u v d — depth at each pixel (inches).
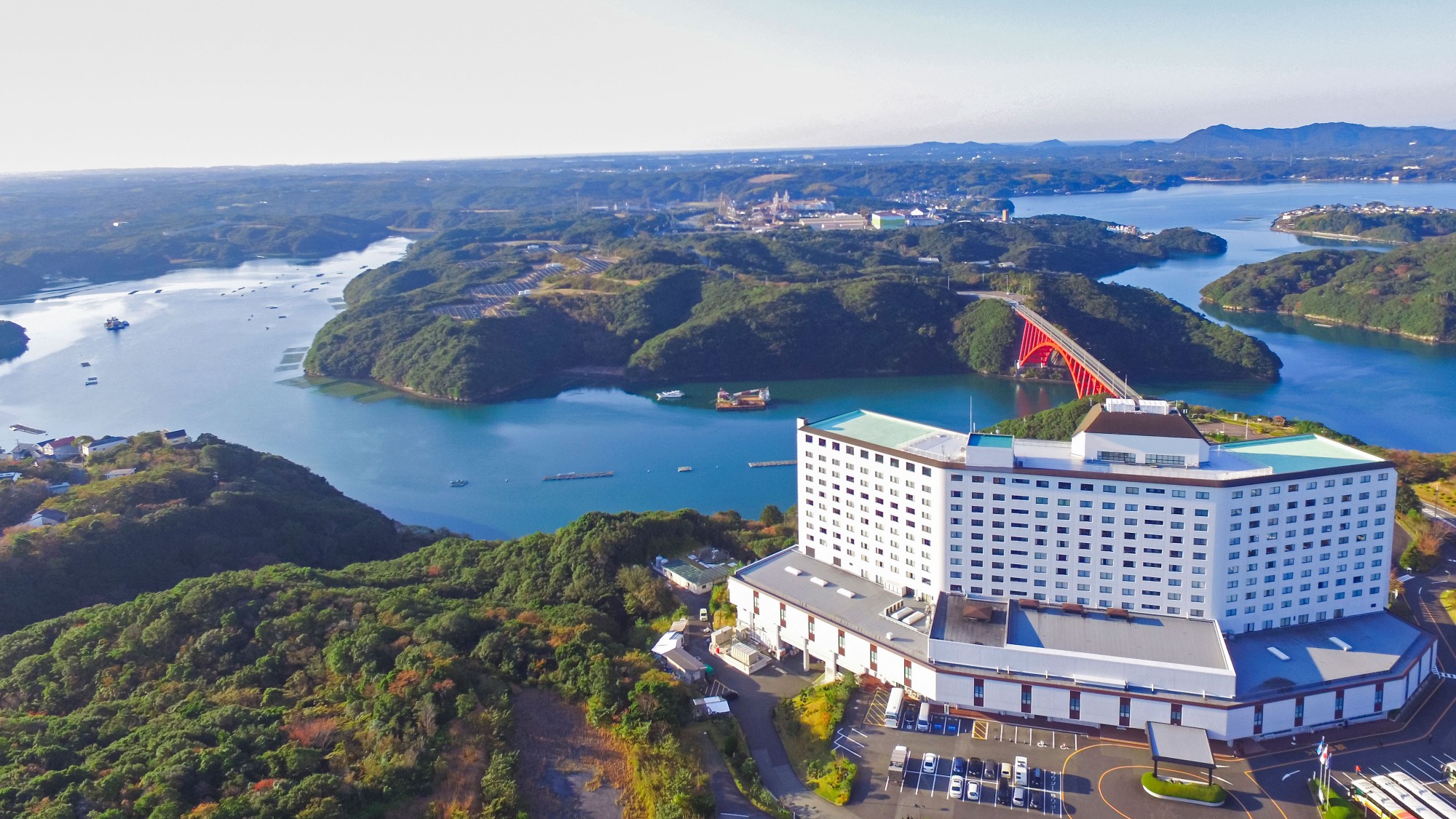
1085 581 4810.5
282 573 6402.6
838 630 4997.5
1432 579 5762.8
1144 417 4783.5
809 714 4618.6
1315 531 4648.1
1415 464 7672.2
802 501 5797.2
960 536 4965.6
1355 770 4003.4
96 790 3681.1
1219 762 4089.6
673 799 3799.2
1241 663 4431.6
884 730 4448.8
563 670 4800.7
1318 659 4451.3
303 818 3516.2
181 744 4023.1
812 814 3914.9
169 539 7372.1
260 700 4709.6
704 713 4618.6
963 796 3956.7
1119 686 4286.4
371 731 4197.8
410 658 4763.8
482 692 4603.8
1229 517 4517.7
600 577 6328.7
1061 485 4714.6
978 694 4488.2
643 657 5007.4
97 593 6732.3
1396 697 4360.2
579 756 4210.1
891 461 5167.3
